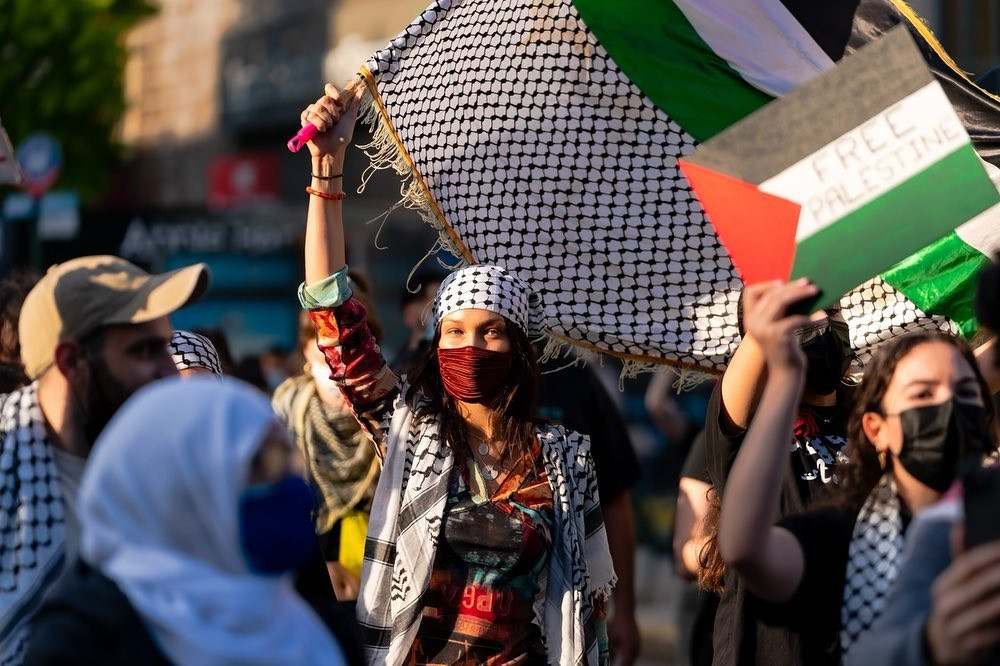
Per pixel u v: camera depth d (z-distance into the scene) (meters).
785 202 4.08
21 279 5.92
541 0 6.33
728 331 6.11
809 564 4.23
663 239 6.21
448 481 5.62
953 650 3.33
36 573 4.36
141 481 3.45
